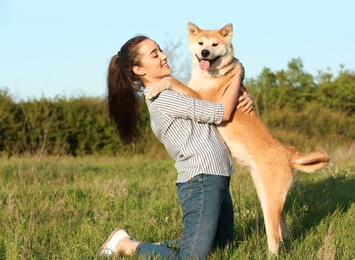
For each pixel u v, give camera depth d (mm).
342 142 16344
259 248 4262
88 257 4027
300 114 17406
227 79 4844
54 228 4625
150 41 4039
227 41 5059
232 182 6910
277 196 4398
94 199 6254
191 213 3652
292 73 20094
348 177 7922
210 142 3787
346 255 4066
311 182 7336
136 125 4418
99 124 15250
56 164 9688
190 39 5238
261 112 17859
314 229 4910
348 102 18922
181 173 3768
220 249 4098
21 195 6246
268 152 4492
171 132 3799
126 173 8961
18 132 14664
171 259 3764
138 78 4086
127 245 4047
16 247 4102
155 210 5641
